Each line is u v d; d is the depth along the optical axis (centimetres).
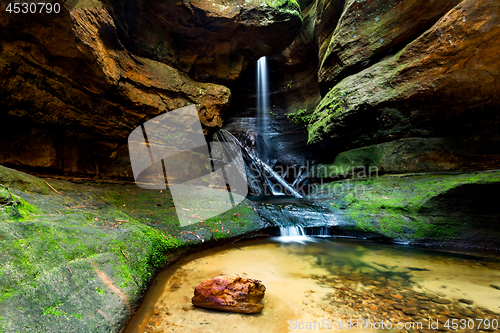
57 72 488
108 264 222
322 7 943
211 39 857
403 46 687
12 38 418
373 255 425
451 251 449
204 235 448
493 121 541
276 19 862
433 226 491
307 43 1141
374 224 543
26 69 450
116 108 622
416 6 632
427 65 586
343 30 802
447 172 582
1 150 445
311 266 368
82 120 558
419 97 609
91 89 550
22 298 137
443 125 607
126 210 462
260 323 215
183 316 224
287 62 1241
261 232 541
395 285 300
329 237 562
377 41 726
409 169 650
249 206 643
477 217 466
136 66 666
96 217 314
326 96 912
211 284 242
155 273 296
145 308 230
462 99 559
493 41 484
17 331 118
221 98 900
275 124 1341
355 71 808
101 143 612
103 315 174
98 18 498
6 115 445
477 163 559
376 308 243
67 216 262
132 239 292
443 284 303
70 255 195
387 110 680
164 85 736
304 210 629
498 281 313
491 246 447
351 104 752
